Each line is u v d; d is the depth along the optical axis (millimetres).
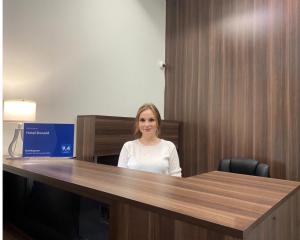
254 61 3277
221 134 3547
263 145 3174
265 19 3203
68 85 2986
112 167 1589
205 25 3756
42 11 2760
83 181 1156
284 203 1008
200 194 989
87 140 2848
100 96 3318
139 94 3814
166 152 2010
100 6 3322
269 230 850
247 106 3322
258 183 1240
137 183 1144
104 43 3369
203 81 3752
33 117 2168
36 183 1571
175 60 4094
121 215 936
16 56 2564
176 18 4109
